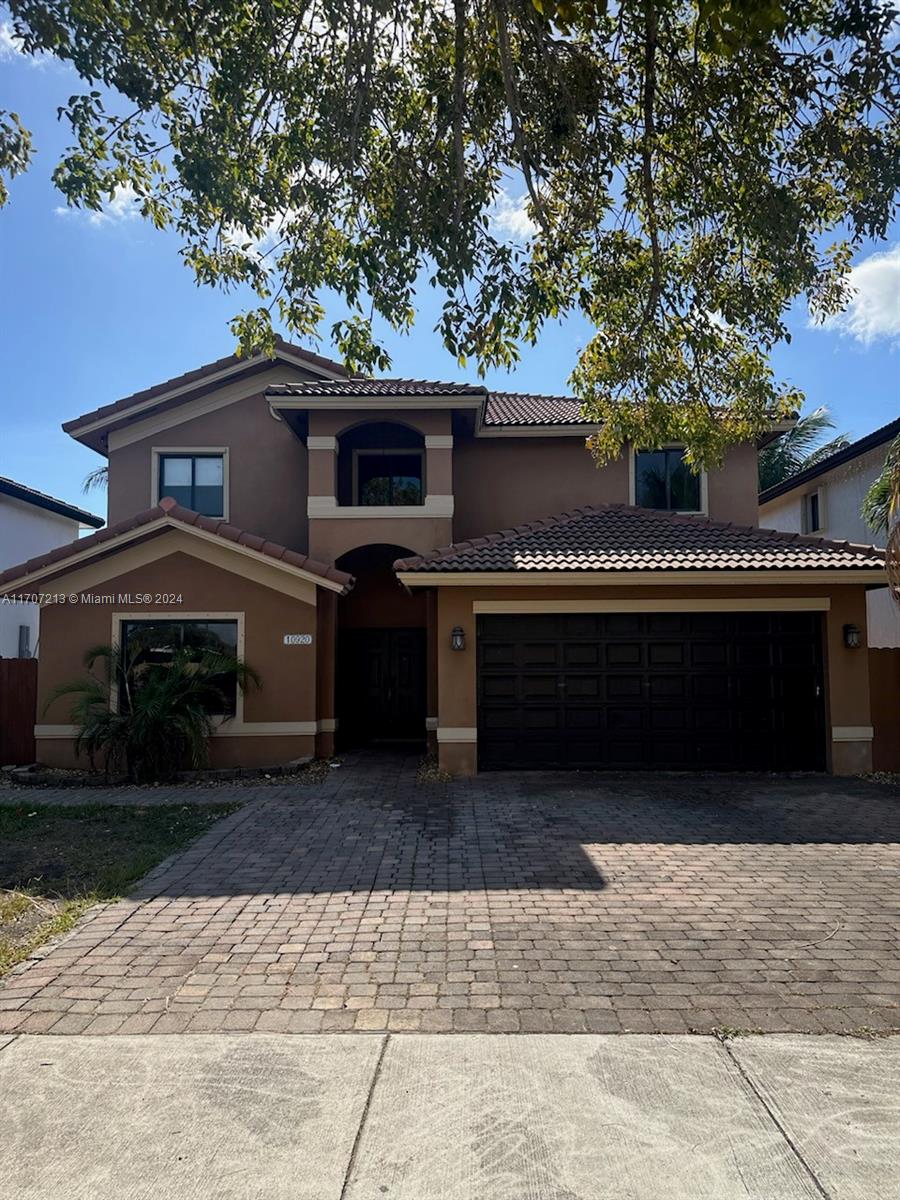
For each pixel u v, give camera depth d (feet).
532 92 24.99
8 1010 14.35
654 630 39.22
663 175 28.25
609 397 32.91
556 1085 11.84
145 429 54.70
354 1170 9.98
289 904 20.08
